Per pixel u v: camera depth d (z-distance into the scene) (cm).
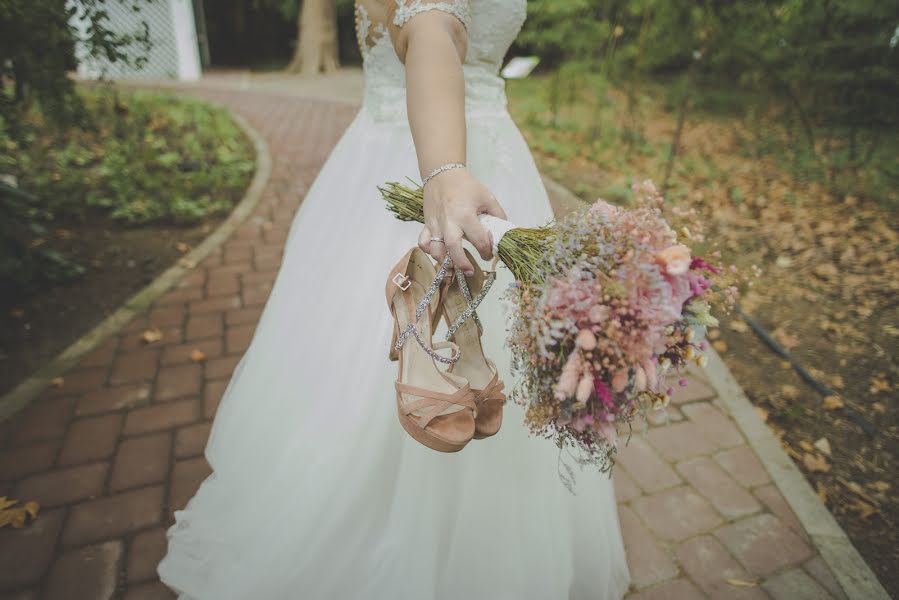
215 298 334
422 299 114
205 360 281
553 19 646
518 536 140
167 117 652
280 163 573
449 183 98
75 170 477
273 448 149
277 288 164
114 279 347
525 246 94
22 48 278
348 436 135
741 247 443
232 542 149
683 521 209
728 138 720
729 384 285
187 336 298
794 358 316
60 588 175
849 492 232
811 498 221
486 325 139
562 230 92
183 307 323
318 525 135
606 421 90
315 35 1310
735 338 334
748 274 94
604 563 163
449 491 134
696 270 91
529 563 141
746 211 509
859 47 567
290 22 1543
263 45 1562
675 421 259
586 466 156
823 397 287
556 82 707
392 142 140
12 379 260
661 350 86
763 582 188
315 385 141
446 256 105
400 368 118
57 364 271
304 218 163
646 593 183
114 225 411
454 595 141
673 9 649
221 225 427
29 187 437
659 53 678
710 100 852
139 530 195
